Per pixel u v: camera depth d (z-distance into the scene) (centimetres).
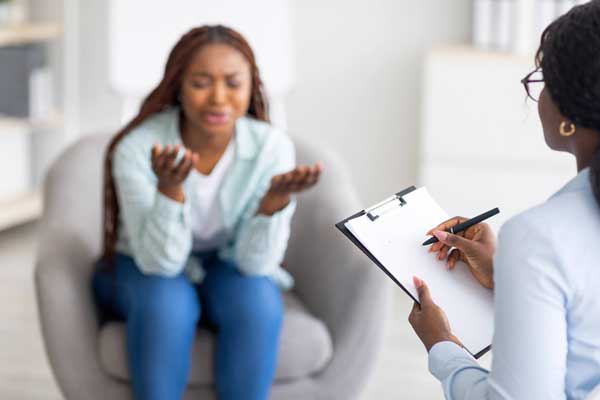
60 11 513
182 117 272
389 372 355
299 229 291
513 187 436
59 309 257
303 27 494
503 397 127
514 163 434
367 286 265
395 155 500
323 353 261
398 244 158
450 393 141
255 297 253
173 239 251
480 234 158
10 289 429
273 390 261
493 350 130
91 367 257
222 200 264
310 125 504
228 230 269
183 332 248
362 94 496
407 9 485
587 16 129
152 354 246
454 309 154
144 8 446
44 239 275
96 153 300
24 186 522
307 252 287
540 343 126
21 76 495
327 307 273
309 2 492
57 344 256
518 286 127
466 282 156
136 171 260
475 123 434
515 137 431
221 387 252
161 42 447
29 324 391
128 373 255
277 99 488
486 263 152
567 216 129
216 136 263
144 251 254
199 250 274
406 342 382
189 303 252
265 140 268
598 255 127
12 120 496
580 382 131
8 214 489
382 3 486
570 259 127
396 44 489
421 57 488
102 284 268
